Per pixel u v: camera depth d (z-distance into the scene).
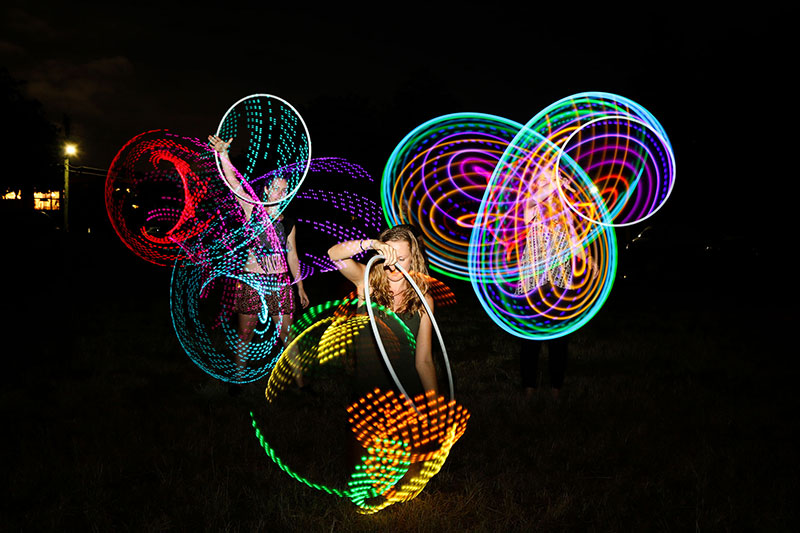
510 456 4.66
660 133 10.41
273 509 3.79
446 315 12.25
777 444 4.89
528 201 6.02
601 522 3.73
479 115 14.54
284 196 6.11
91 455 4.43
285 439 4.82
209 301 12.06
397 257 3.73
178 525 3.62
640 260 21.16
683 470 4.39
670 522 3.75
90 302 12.43
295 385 6.23
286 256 6.24
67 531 3.54
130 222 25.45
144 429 5.03
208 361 7.46
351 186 32.47
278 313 6.08
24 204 42.62
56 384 6.26
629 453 4.71
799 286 16.97
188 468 4.30
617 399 5.98
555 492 4.10
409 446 3.83
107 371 6.89
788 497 4.00
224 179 6.14
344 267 3.91
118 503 3.86
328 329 6.53
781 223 19.53
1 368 6.85
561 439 4.91
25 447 4.53
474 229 8.39
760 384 6.75
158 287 15.74
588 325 10.77
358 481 3.85
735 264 18.98
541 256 5.91
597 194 7.73
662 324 10.92
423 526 3.60
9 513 3.70
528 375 6.12
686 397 6.12
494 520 3.73
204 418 5.30
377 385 3.86
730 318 11.63
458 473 4.35
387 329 3.86
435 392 3.91
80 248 26.36
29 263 20.44
